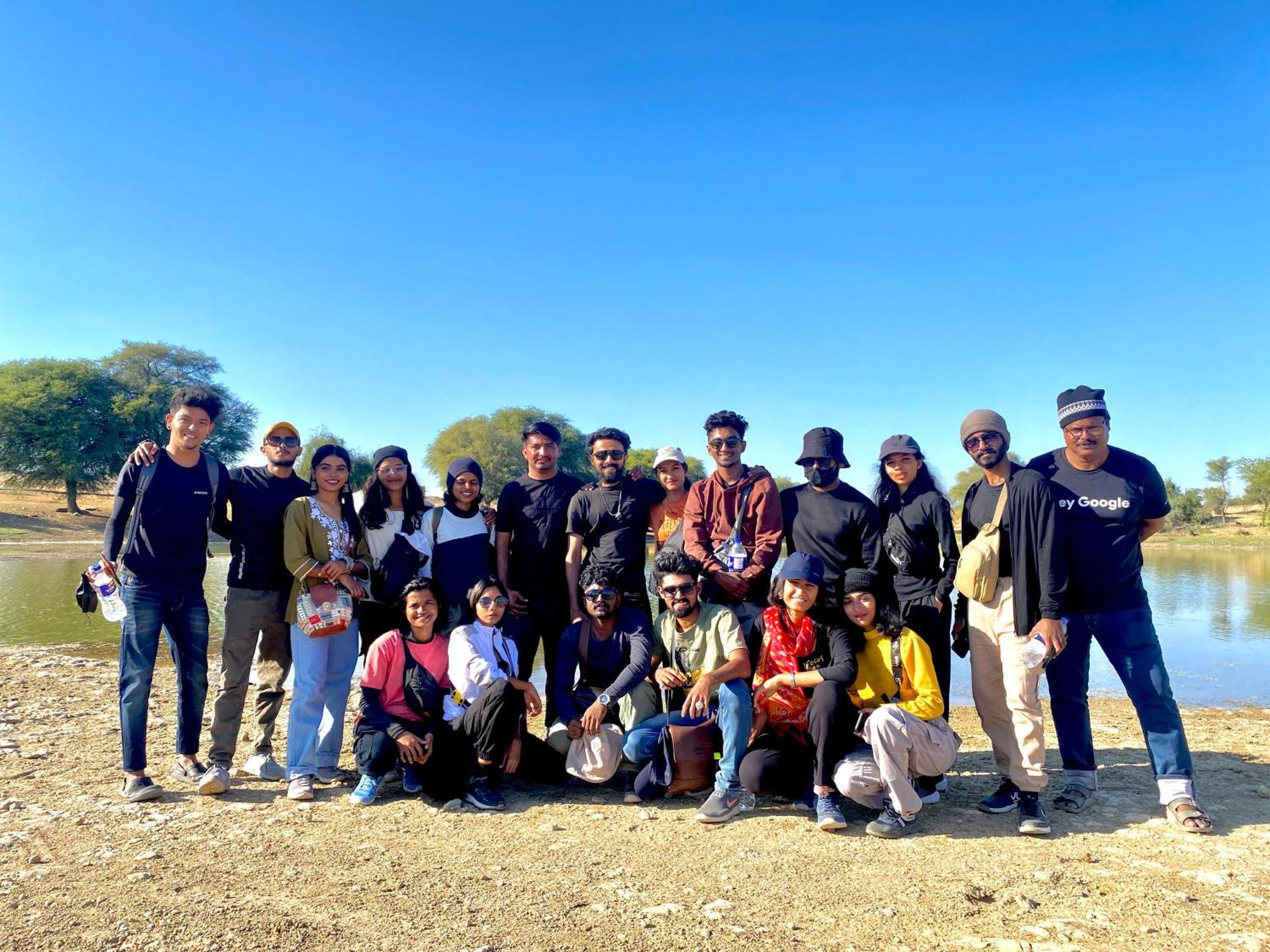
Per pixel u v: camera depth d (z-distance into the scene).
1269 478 69.94
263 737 5.57
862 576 4.73
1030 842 4.30
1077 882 3.74
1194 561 41.03
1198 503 75.69
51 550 36.44
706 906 3.49
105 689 8.66
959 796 5.18
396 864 3.96
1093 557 4.80
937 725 4.57
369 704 4.99
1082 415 4.76
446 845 4.25
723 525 5.68
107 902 3.47
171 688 8.90
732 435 5.65
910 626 5.31
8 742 6.31
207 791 5.02
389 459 5.66
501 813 4.82
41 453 51.72
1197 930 3.26
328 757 5.37
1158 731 4.66
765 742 4.89
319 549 5.24
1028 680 4.53
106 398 58.22
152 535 4.93
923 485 5.46
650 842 4.31
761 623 5.20
